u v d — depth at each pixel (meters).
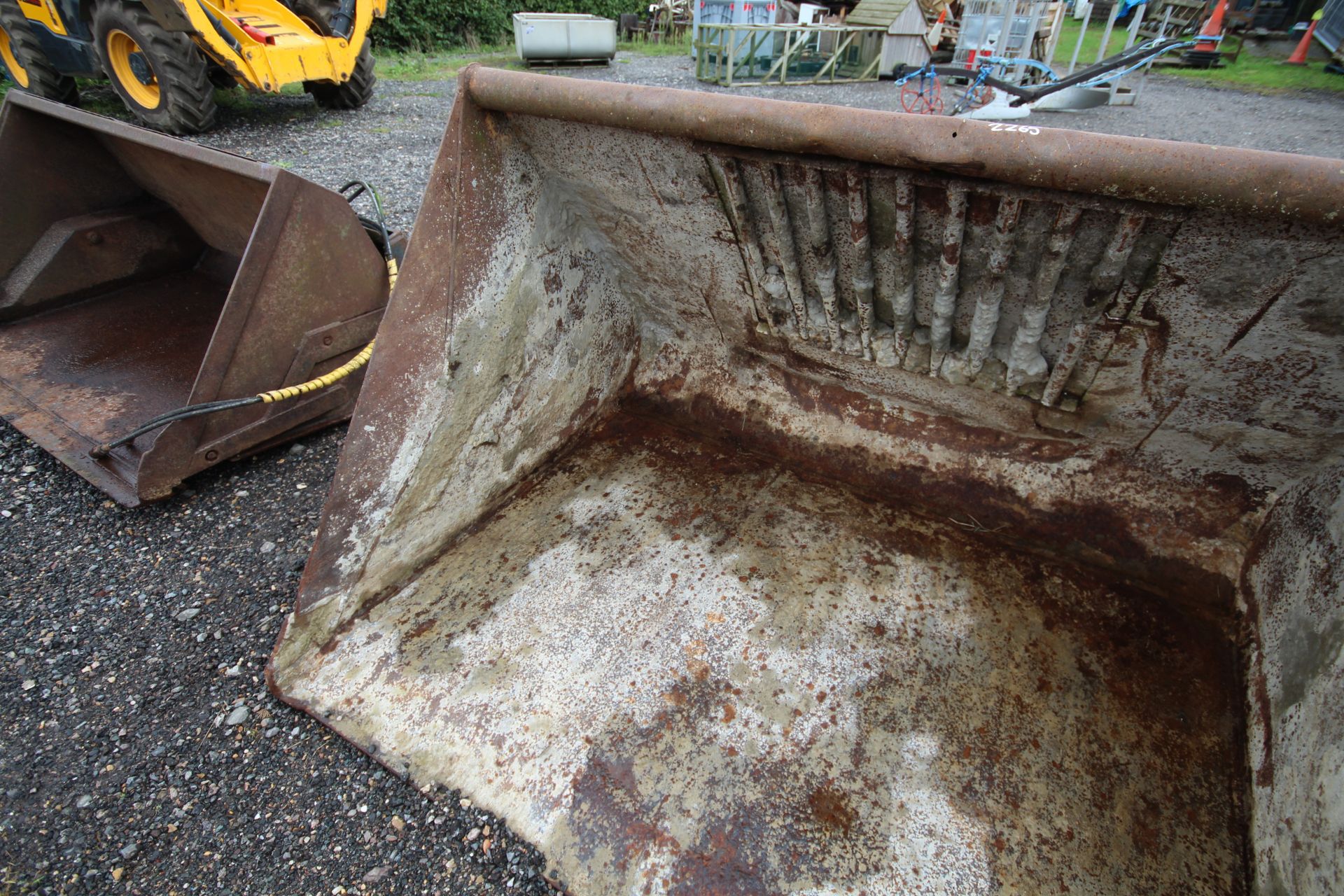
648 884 1.25
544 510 1.99
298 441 2.56
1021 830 1.28
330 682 1.60
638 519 1.94
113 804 1.46
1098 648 1.56
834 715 1.46
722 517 1.94
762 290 1.79
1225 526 1.65
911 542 1.83
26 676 1.72
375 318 2.44
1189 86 8.91
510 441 1.98
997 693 1.49
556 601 1.72
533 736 1.46
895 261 1.44
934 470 1.93
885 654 1.57
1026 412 1.73
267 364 2.22
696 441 2.23
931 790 1.34
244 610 1.91
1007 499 1.85
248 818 1.43
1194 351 1.34
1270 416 1.41
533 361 1.96
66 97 6.34
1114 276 1.24
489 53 12.05
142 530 2.17
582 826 1.33
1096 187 1.01
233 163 2.09
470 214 1.64
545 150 1.68
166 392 2.50
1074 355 1.48
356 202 4.41
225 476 2.39
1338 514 1.36
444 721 1.50
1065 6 9.03
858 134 1.13
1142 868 1.23
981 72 6.30
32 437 2.28
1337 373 1.24
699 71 9.77
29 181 2.64
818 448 2.08
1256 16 12.70
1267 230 1.04
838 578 1.74
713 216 1.64
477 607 1.72
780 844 1.28
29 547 2.10
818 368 2.00
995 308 1.44
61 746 1.57
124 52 5.47
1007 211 1.18
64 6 5.40
